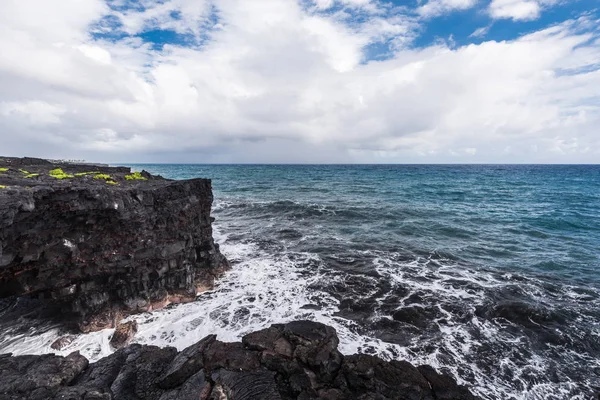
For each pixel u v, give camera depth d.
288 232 25.44
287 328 9.68
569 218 30.05
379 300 13.90
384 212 33.03
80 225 10.94
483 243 22.30
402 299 13.97
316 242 22.58
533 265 18.05
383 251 20.52
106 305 12.09
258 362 8.62
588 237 23.72
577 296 14.27
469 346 10.70
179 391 7.64
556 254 19.88
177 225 14.18
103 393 7.48
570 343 10.91
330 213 32.78
